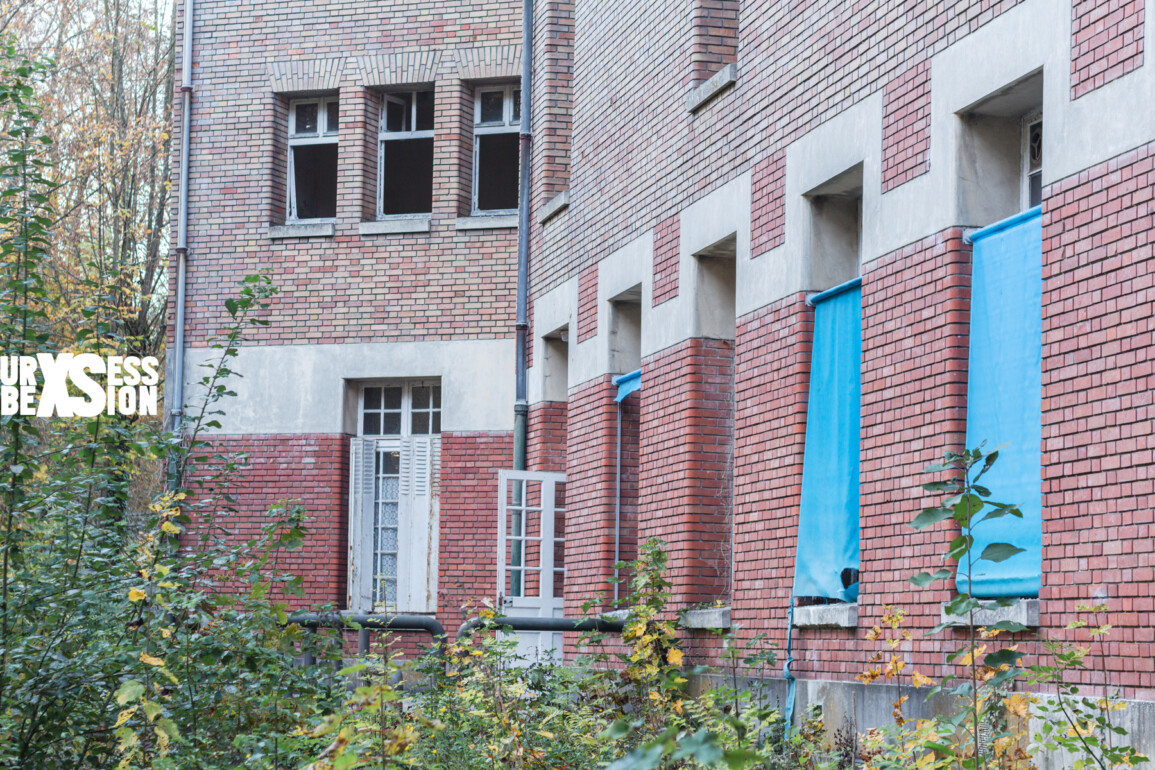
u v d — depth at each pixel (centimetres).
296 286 1734
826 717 876
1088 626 639
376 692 461
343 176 1736
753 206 1048
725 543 1128
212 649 816
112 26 2464
